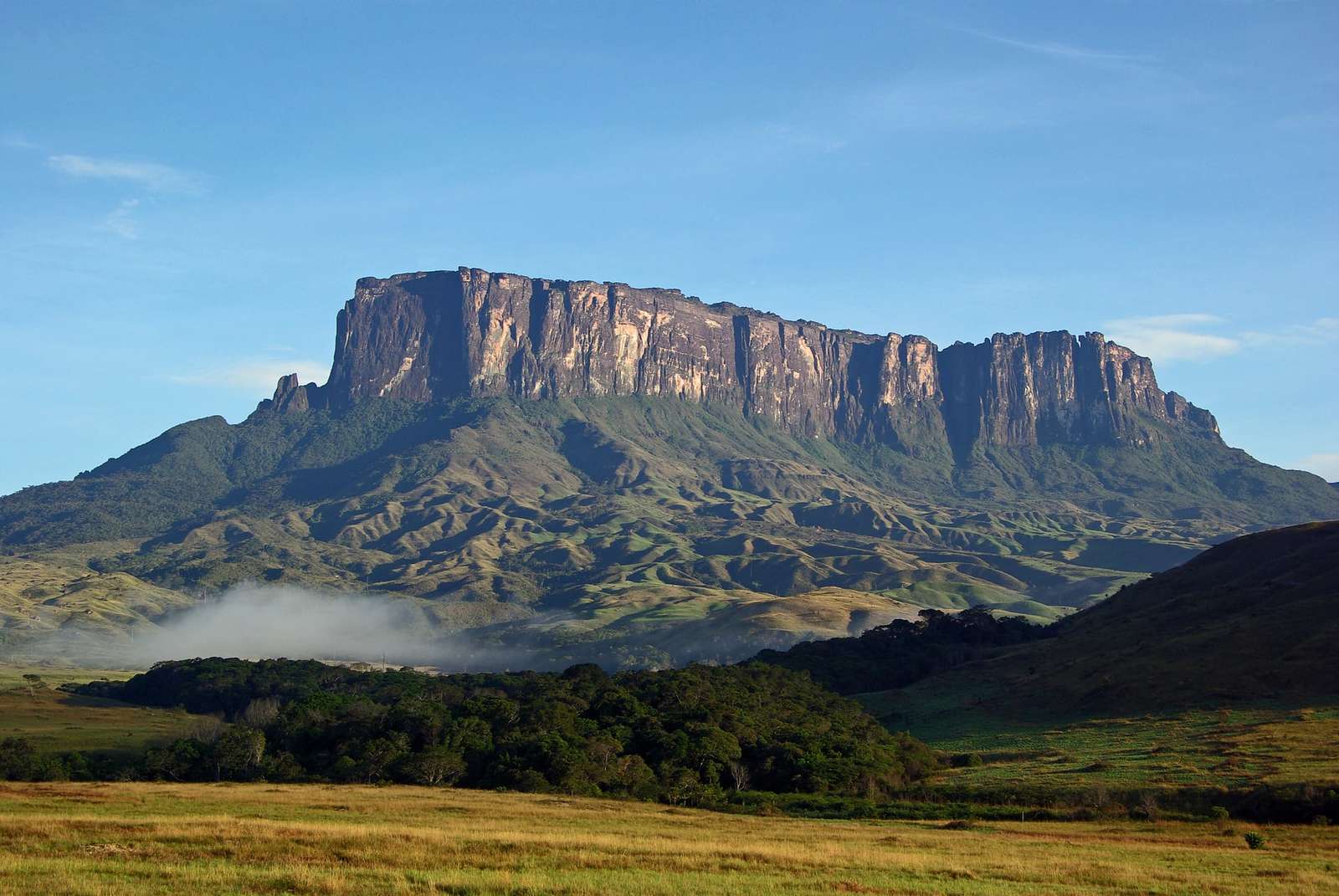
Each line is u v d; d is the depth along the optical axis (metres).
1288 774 106.06
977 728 168.88
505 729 142.00
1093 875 60.19
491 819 83.31
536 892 48.56
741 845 68.62
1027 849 74.31
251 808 85.19
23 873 49.41
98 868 51.31
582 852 61.06
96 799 89.00
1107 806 102.88
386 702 185.38
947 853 69.94
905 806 108.94
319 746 145.38
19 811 77.38
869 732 154.25
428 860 56.38
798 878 55.62
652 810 101.06
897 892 52.72
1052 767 128.50
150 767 138.25
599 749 129.25
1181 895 55.22
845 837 79.81
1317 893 56.28
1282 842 81.38
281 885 48.62
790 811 111.12
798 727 151.25
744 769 130.62
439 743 135.38
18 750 143.25
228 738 141.50
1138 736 140.62
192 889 47.50
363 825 72.06
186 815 77.62
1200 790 105.19
